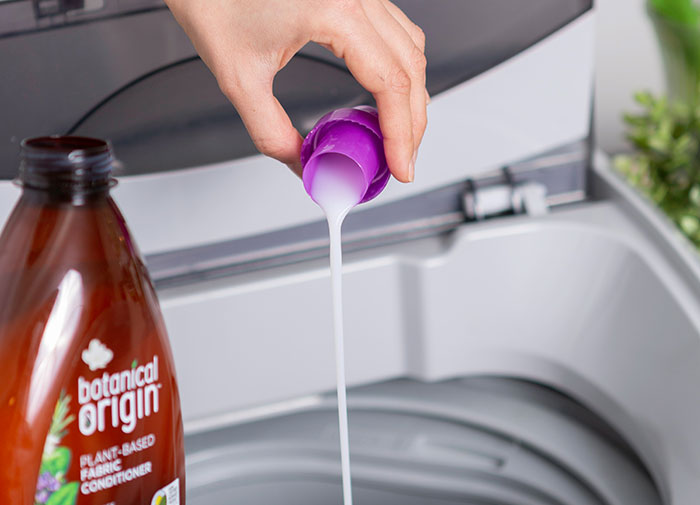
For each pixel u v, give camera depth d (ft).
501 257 2.39
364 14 1.48
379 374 2.46
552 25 2.39
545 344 2.46
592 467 2.28
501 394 2.60
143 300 1.49
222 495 2.41
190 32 1.60
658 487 2.16
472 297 2.42
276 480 2.46
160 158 2.18
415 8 2.26
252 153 2.24
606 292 2.34
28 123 2.04
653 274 2.21
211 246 2.31
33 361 1.39
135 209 2.19
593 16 2.43
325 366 2.39
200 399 2.29
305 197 2.33
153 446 1.52
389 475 2.42
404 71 1.48
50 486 1.42
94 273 1.42
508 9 2.33
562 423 2.48
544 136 2.51
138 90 2.11
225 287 2.23
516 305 2.44
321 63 2.22
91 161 1.41
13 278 1.42
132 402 1.48
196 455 2.40
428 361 2.45
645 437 2.20
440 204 2.52
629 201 2.48
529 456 2.43
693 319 2.04
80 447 1.43
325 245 2.42
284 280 2.27
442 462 2.41
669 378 2.09
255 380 2.33
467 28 2.31
